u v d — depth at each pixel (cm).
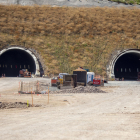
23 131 981
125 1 10775
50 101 2194
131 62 7594
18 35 7556
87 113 1516
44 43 7306
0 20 8175
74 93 3014
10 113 1512
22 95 2714
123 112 1551
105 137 873
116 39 7700
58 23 8356
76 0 10494
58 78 4259
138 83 5000
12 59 7319
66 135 903
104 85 4456
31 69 7369
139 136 893
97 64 6594
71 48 7162
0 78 5362
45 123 1164
